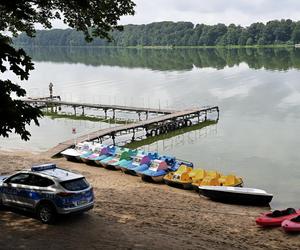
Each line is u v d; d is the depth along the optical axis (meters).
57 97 68.56
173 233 16.88
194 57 156.50
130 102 64.31
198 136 44.34
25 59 11.70
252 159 34.69
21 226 15.88
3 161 31.77
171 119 47.97
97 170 31.11
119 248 14.30
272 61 129.62
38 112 12.02
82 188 16.22
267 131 44.44
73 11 16.47
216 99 64.94
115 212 19.41
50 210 15.91
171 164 30.27
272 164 33.16
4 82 11.65
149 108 54.69
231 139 42.06
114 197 22.78
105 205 20.62
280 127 46.00
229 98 65.56
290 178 29.72
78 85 85.19
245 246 16.36
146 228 17.11
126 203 21.58
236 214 21.55
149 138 44.72
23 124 11.66
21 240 14.54
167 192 25.41
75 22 16.83
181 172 27.58
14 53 11.51
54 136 44.84
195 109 52.91
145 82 86.69
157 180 28.20
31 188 16.34
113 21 16.88
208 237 17.00
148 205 21.59
